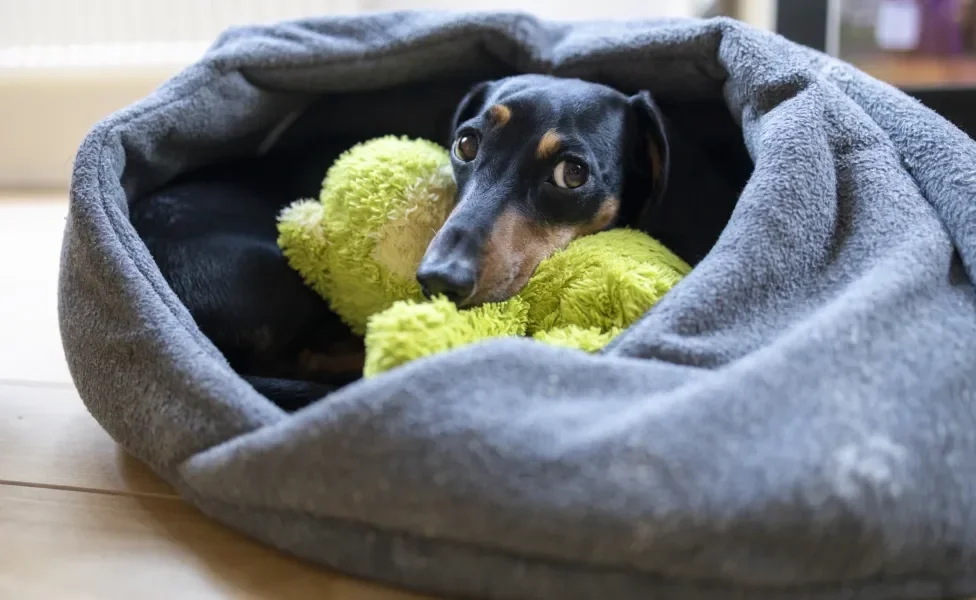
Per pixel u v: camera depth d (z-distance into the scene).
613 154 1.30
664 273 1.13
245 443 0.90
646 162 1.38
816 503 0.76
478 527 0.79
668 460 0.77
